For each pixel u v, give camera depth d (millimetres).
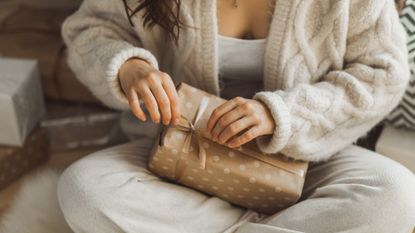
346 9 1025
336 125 1032
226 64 1143
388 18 1037
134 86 944
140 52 1012
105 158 1069
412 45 1181
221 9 1100
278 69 1088
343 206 933
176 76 1178
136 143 1167
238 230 1010
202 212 1006
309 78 1096
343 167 1053
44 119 1595
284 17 1049
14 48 1665
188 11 1071
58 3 1848
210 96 1025
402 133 1265
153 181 1037
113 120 1597
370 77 1031
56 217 1240
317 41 1068
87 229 997
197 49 1099
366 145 1316
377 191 929
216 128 940
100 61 1053
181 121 984
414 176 1011
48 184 1351
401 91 1058
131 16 1092
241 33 1118
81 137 1593
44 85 1662
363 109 1022
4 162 1403
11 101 1362
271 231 956
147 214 979
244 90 1197
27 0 1889
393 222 917
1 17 1815
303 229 942
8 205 1364
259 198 1019
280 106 943
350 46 1080
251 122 930
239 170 972
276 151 976
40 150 1523
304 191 1089
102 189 980
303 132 988
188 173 1000
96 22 1150
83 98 1662
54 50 1648
